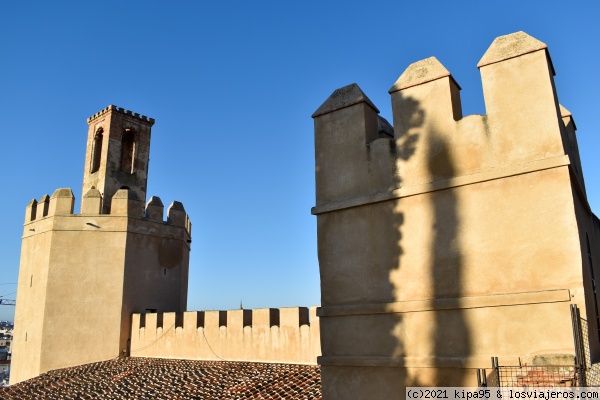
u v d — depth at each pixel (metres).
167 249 26.70
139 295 24.92
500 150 7.35
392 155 8.30
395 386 7.59
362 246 8.33
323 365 8.38
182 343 21.30
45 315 23.48
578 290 6.41
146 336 23.12
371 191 8.38
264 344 18.09
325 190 8.93
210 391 15.08
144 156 33.34
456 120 7.87
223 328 19.73
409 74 8.47
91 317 23.77
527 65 7.40
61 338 23.36
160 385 16.80
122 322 23.92
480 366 6.83
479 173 7.39
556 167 6.86
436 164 7.86
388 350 7.75
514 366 6.36
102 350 23.45
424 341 7.45
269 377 15.42
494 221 7.20
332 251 8.65
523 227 6.96
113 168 31.48
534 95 7.25
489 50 7.80
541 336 6.55
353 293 8.27
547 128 7.06
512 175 7.14
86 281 24.16
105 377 19.42
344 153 8.84
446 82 8.03
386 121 9.83
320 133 9.23
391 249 8.02
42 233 25.28
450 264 7.44
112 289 24.22
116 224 25.09
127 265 24.77
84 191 32.47
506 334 6.81
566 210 6.70
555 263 6.65
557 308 6.51
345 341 8.21
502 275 7.00
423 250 7.71
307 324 17.08
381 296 7.98
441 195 7.71
